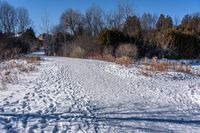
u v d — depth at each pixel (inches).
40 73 768.3
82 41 1936.5
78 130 283.4
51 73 774.5
